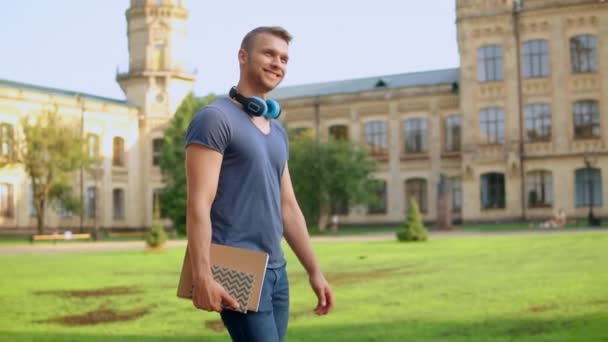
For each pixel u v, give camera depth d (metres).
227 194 4.02
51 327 10.24
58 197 54.66
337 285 14.73
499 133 56.59
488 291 12.89
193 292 3.79
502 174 56.62
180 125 55.69
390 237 40.66
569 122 54.78
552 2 55.12
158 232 30.58
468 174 57.03
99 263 23.14
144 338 9.24
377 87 66.75
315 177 52.06
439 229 50.69
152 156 68.56
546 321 9.53
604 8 53.84
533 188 55.59
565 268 16.58
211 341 8.98
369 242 33.72
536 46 55.88
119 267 21.25
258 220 4.05
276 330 3.99
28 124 52.53
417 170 62.66
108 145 65.38
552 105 55.22
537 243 27.11
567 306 10.73
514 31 56.28
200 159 3.93
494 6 56.78
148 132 68.50
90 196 64.12
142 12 68.31
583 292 12.19
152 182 68.38
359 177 53.19
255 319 3.89
